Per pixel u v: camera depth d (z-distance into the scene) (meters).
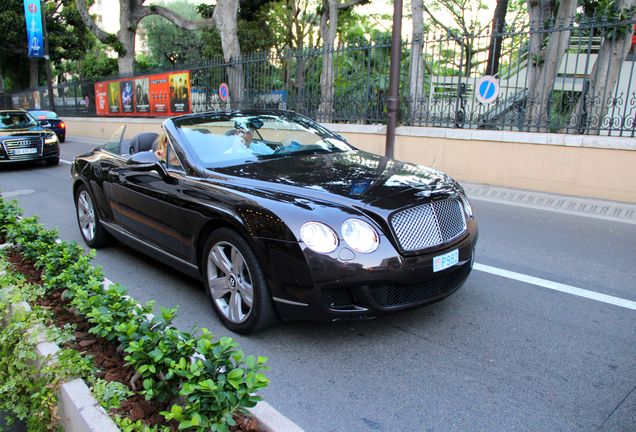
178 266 4.55
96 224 6.00
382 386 3.15
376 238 3.35
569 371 3.27
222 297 3.99
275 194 3.67
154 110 19.69
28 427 2.79
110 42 23.83
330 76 11.86
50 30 38.75
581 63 11.04
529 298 4.44
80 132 25.20
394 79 9.94
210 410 2.18
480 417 2.83
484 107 9.59
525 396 3.01
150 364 2.57
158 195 4.52
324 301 3.31
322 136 5.32
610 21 8.22
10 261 4.57
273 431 2.26
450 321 4.00
